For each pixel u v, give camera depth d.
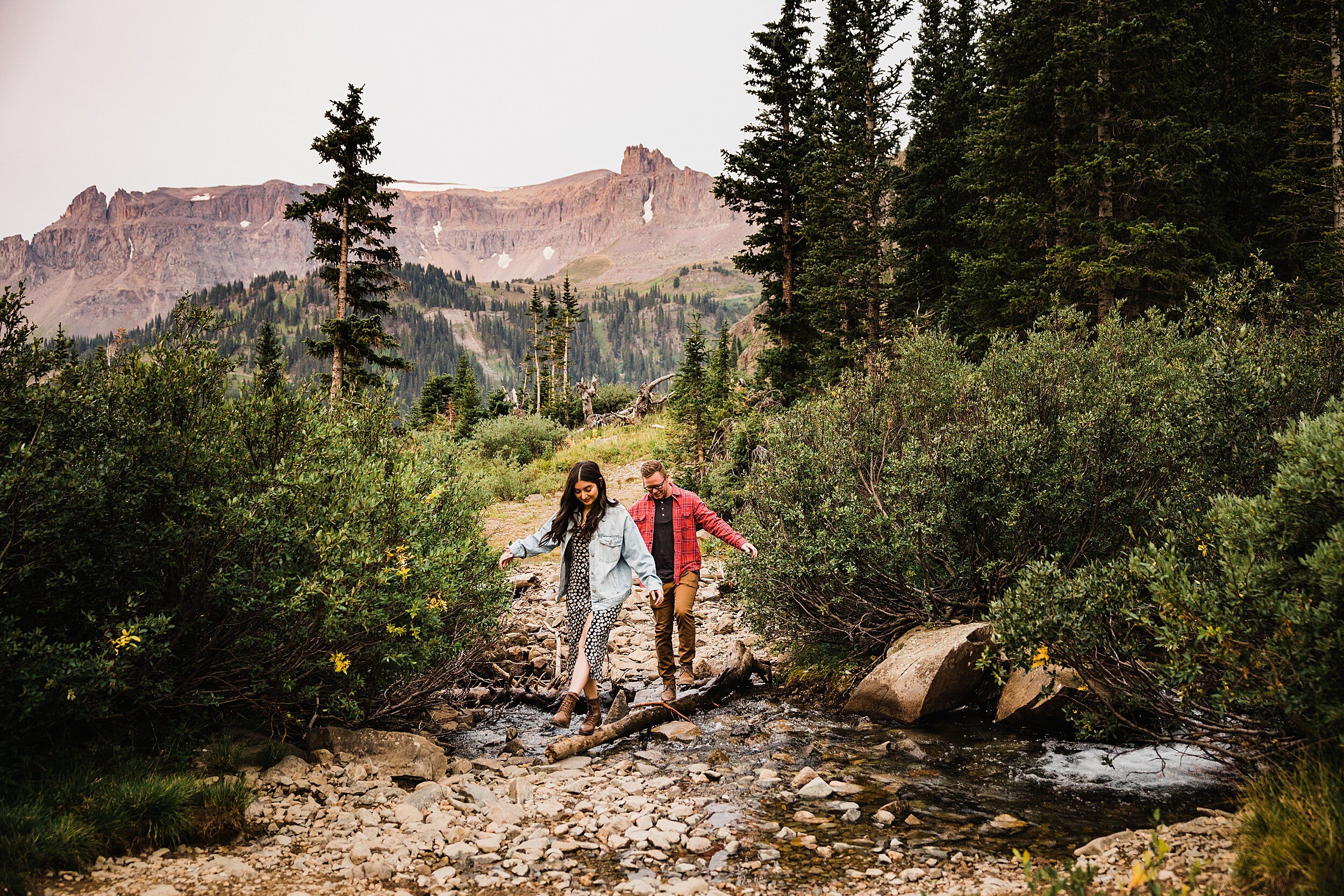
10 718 3.60
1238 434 5.35
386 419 6.02
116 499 3.92
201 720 4.61
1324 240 16.77
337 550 4.31
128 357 4.49
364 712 5.09
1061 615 4.07
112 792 3.53
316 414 5.12
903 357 8.53
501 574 6.01
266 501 4.27
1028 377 7.35
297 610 4.25
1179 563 3.90
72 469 3.66
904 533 6.26
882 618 6.89
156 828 3.45
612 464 24.14
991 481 6.29
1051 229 16.52
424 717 5.82
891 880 3.28
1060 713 5.23
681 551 6.55
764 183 20.92
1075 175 14.88
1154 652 4.50
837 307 19.67
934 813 4.05
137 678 4.08
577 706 6.20
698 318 16.34
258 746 4.60
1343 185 17.03
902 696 5.73
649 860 3.54
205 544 4.25
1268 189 18.62
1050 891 2.48
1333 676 3.07
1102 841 3.40
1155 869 2.32
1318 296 14.10
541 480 21.47
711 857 3.58
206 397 4.75
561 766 4.99
